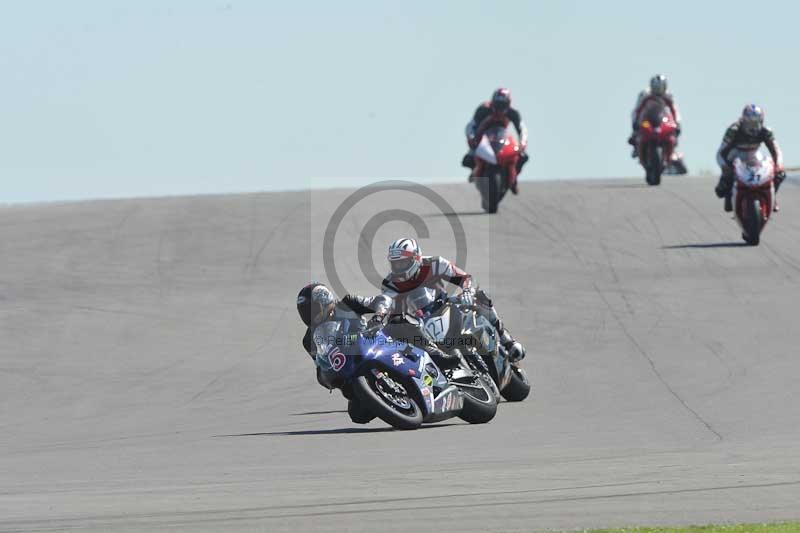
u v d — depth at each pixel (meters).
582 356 53.62
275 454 32.81
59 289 75.31
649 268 75.94
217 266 81.06
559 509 22.77
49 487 28.11
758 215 80.62
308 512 23.00
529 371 50.78
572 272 75.56
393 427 37.38
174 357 57.31
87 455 34.66
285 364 55.22
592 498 23.86
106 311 68.81
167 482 28.08
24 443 39.19
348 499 24.39
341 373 37.19
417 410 37.44
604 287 70.81
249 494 25.47
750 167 80.88
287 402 46.38
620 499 23.67
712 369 49.16
